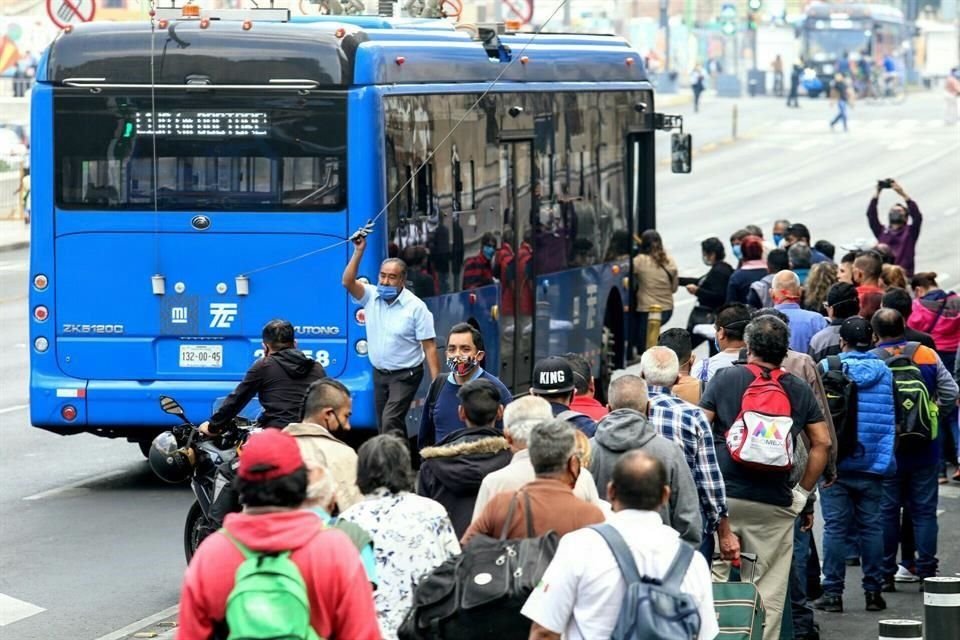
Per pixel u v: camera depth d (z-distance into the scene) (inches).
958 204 3134.8
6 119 3223.4
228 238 946.1
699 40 6525.6
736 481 623.2
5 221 2967.5
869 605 723.4
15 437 1161.4
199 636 369.7
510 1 3006.9
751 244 1170.6
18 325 1812.3
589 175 1252.5
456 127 1024.9
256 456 372.5
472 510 565.3
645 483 425.1
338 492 554.3
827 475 667.4
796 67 5541.3
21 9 3858.3
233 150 943.7
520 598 459.2
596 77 1269.7
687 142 1416.1
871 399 708.0
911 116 5265.8
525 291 1131.9
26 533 872.9
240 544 369.4
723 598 544.4
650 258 1379.2
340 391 589.6
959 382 941.2
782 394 620.7
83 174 952.3
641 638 410.9
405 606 479.5
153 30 942.4
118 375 956.6
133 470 1047.0
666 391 607.8
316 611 369.4
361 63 933.2
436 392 743.1
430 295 986.7
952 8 7539.4
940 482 1011.3
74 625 702.5
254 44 940.0
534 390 593.3
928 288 1023.0
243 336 949.2
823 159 4035.4
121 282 953.5
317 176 938.1
